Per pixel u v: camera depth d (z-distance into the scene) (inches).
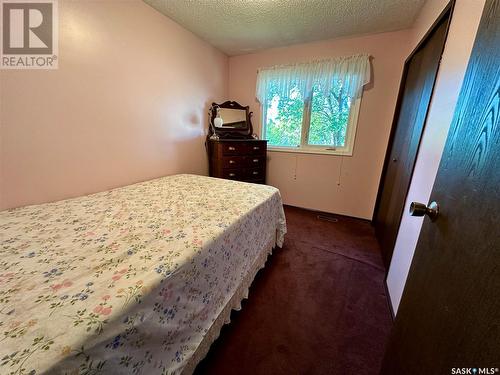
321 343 44.9
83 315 22.1
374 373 39.6
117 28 67.7
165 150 92.4
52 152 56.5
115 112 70.5
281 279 65.0
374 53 95.7
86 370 20.0
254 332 47.1
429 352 20.4
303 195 127.0
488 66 19.0
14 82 48.8
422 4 70.6
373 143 104.1
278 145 128.2
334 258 76.5
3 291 24.8
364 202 111.7
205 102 112.8
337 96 106.6
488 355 13.5
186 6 76.7
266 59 118.5
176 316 31.1
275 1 72.4
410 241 49.3
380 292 60.1
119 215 48.6
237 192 69.2
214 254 39.4
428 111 53.0
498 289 13.5
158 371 28.1
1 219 44.9
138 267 30.2
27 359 17.7
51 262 30.8
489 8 20.3
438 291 21.1
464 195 19.7
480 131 18.6
